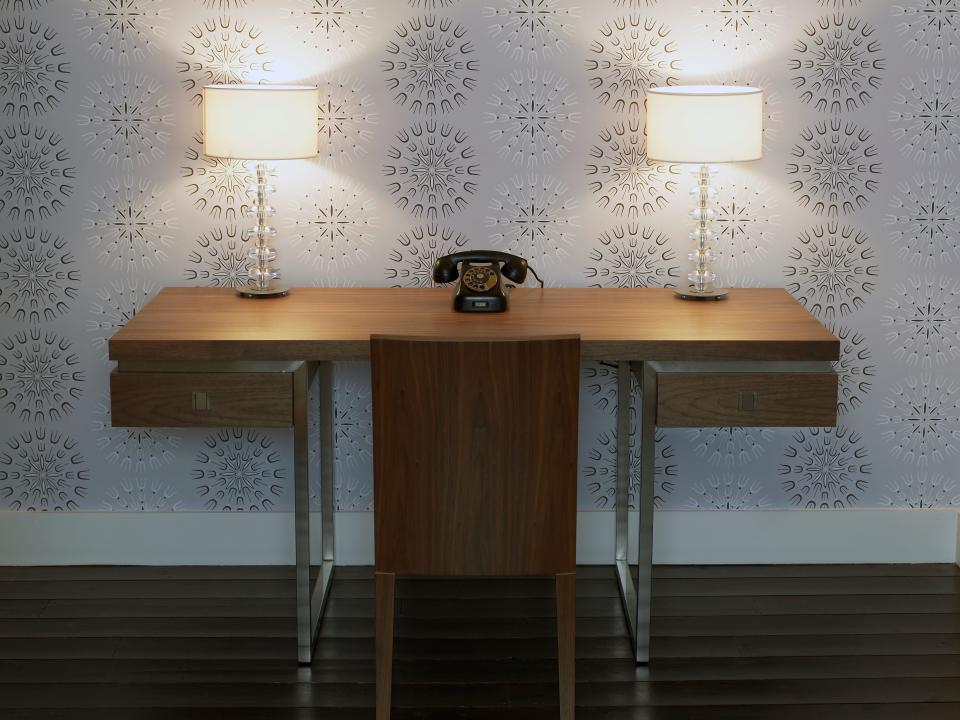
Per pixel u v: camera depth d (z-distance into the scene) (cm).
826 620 287
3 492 317
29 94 295
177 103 296
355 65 294
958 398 313
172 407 249
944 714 247
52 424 314
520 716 247
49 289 306
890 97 296
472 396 222
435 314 270
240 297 289
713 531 319
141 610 293
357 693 256
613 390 311
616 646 276
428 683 259
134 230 303
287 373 249
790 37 294
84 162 299
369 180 301
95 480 316
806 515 318
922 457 317
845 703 251
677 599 298
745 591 303
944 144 299
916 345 311
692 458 316
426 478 228
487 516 230
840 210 303
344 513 317
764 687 258
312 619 277
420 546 232
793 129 298
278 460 315
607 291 298
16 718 246
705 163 275
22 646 275
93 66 293
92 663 267
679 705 251
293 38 293
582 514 317
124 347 245
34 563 319
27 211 302
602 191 302
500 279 277
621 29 293
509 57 294
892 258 306
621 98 296
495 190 302
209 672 264
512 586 307
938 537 320
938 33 293
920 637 279
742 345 245
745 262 307
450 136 298
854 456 316
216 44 293
